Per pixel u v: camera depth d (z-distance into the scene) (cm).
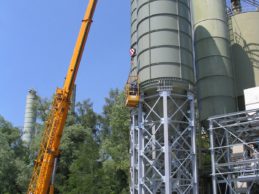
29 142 6988
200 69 3550
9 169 5588
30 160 6119
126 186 5138
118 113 5191
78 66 2867
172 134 2859
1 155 5488
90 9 2906
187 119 2823
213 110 3359
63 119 2772
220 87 3406
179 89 2881
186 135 2900
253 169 2589
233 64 3778
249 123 2761
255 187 3080
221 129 3155
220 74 3447
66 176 5838
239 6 4088
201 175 3316
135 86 2981
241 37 3812
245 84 3644
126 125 4972
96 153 5281
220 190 3222
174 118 2875
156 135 2881
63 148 5806
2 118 6425
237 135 3006
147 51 2966
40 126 6456
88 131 6303
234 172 2666
